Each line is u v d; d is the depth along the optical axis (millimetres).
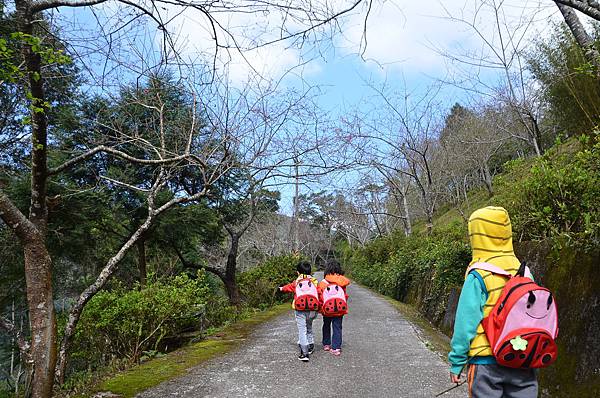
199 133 8414
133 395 5047
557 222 5492
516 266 2742
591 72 5445
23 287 12344
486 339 2562
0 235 11117
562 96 7809
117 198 12508
